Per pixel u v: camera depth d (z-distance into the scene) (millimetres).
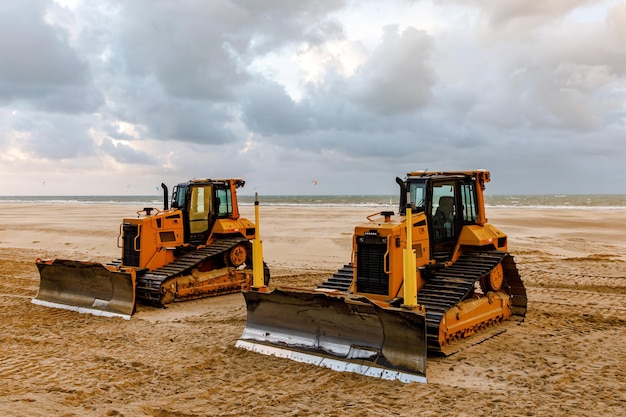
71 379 7449
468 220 10477
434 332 8266
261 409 6344
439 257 9883
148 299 12516
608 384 7133
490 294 10320
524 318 10820
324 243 23359
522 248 21719
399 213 10023
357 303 7801
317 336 8414
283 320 8836
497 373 7652
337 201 106750
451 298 8758
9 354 8711
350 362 7836
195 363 8156
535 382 7246
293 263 18812
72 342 9445
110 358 8414
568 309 11711
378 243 8914
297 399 6703
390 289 8781
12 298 13445
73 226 32500
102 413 6203
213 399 6699
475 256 10195
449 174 10484
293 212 48062
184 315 11594
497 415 6102
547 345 9062
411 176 10500
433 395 6766
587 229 29641
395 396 6766
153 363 8180
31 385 7184
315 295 8289
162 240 13328
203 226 14250
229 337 9633
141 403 6543
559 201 89938
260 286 9148
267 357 8453
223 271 13883
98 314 11633
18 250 22734
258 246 9180
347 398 6719
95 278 12109
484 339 9328
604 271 16328
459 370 7809
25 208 62000
